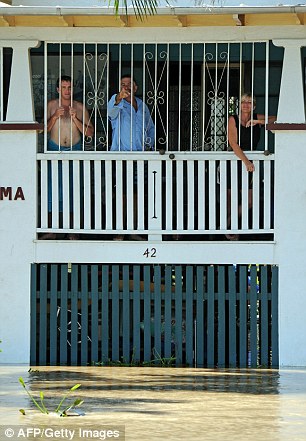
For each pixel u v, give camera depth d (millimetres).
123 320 15648
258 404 11289
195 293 15703
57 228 15766
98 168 15750
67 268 15781
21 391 12281
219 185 15891
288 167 15406
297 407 11070
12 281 15734
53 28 15625
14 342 15734
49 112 15930
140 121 15875
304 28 15328
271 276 15570
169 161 15664
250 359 15641
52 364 15609
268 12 14594
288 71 15391
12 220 15734
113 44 16453
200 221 15695
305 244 15414
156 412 10648
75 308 15695
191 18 15008
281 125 15328
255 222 15625
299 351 15438
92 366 15383
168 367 15227
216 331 15719
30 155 15727
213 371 14664
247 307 15719
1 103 15812
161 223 15703
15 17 15078
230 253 15523
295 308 15445
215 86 15734
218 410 10828
